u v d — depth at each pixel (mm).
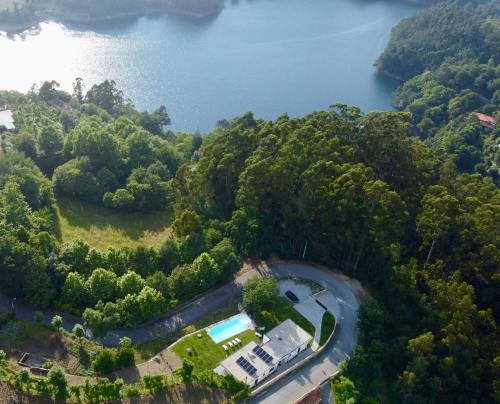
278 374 99188
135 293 108312
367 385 100812
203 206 142000
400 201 115188
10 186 135250
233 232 126000
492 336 99875
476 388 97750
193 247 123062
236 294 118812
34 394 85875
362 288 122625
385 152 132375
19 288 108438
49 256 114250
